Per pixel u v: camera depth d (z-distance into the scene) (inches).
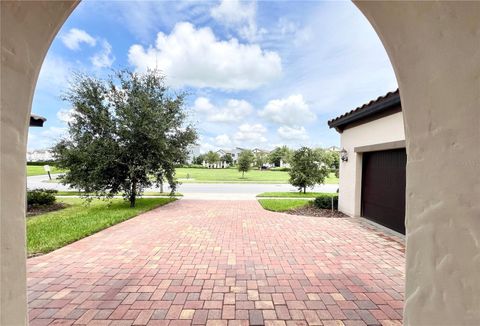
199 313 107.0
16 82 50.9
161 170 400.5
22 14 50.1
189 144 426.0
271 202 429.7
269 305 113.3
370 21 57.6
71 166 361.1
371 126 263.9
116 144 370.6
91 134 372.8
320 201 368.2
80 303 113.7
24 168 53.3
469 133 40.9
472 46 40.3
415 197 49.3
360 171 296.8
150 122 372.5
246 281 136.2
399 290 127.2
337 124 320.8
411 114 50.4
